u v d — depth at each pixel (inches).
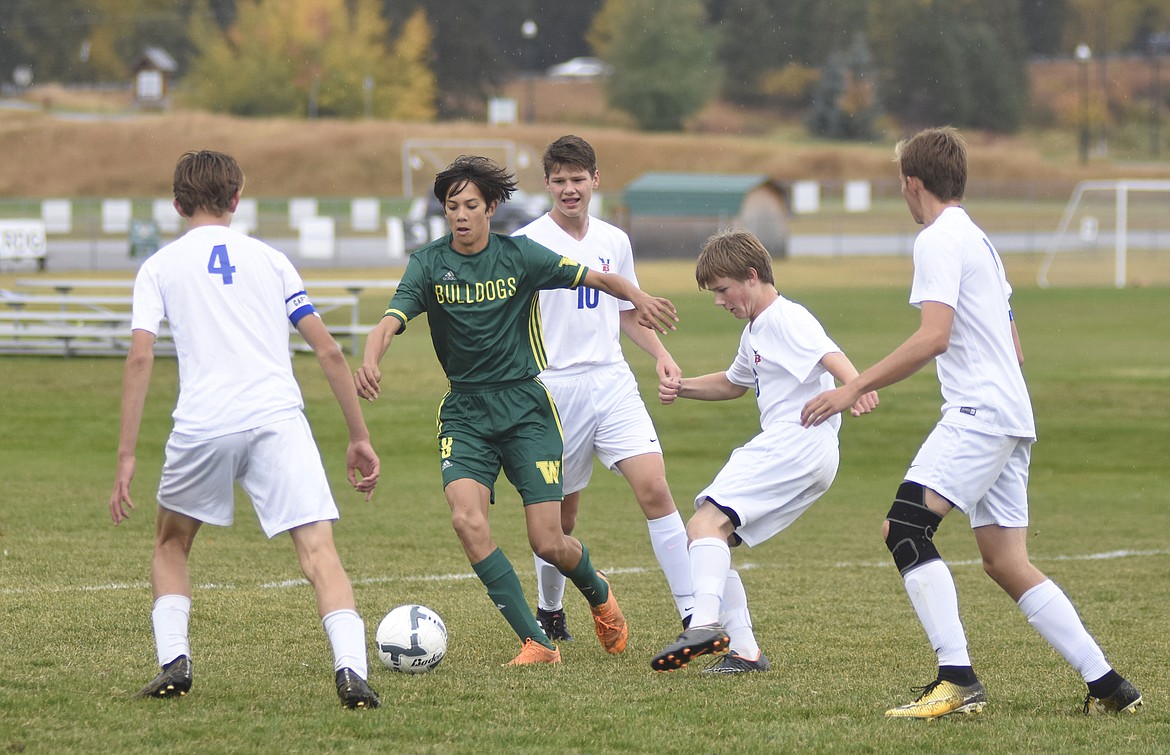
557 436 738.8
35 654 701.9
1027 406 623.8
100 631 764.0
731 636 713.6
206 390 598.9
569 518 863.1
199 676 660.7
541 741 548.4
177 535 635.5
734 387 759.7
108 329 2524.6
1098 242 6141.7
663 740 553.6
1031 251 5556.1
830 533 1306.6
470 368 724.0
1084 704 626.8
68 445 1827.0
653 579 1024.2
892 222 7185.0
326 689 633.6
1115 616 883.4
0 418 1974.7
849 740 558.6
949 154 636.7
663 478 811.4
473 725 570.9
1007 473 635.5
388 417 2033.7
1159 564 1112.8
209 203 628.1
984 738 565.6
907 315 3282.5
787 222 5433.1
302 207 6599.4
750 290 715.4
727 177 5561.0
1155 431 1974.7
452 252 718.5
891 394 2237.9
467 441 726.5
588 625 868.0
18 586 910.4
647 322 714.8
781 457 695.7
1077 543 1232.8
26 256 4313.5
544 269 718.5
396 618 692.7
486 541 719.1
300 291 623.8
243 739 539.8
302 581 958.4
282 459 600.4
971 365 621.3
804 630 829.8
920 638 804.6
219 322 603.2
